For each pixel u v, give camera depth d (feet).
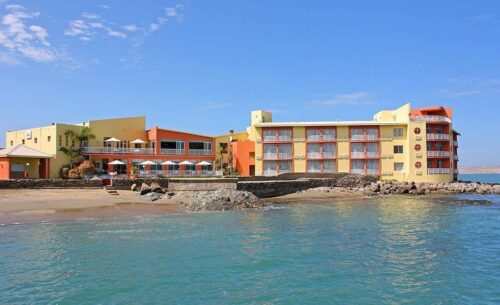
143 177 214.28
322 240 93.30
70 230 104.17
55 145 230.07
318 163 275.18
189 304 53.01
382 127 272.92
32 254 77.77
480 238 97.14
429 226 114.73
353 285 60.75
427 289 59.41
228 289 58.59
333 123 274.36
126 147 262.47
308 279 63.41
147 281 61.82
